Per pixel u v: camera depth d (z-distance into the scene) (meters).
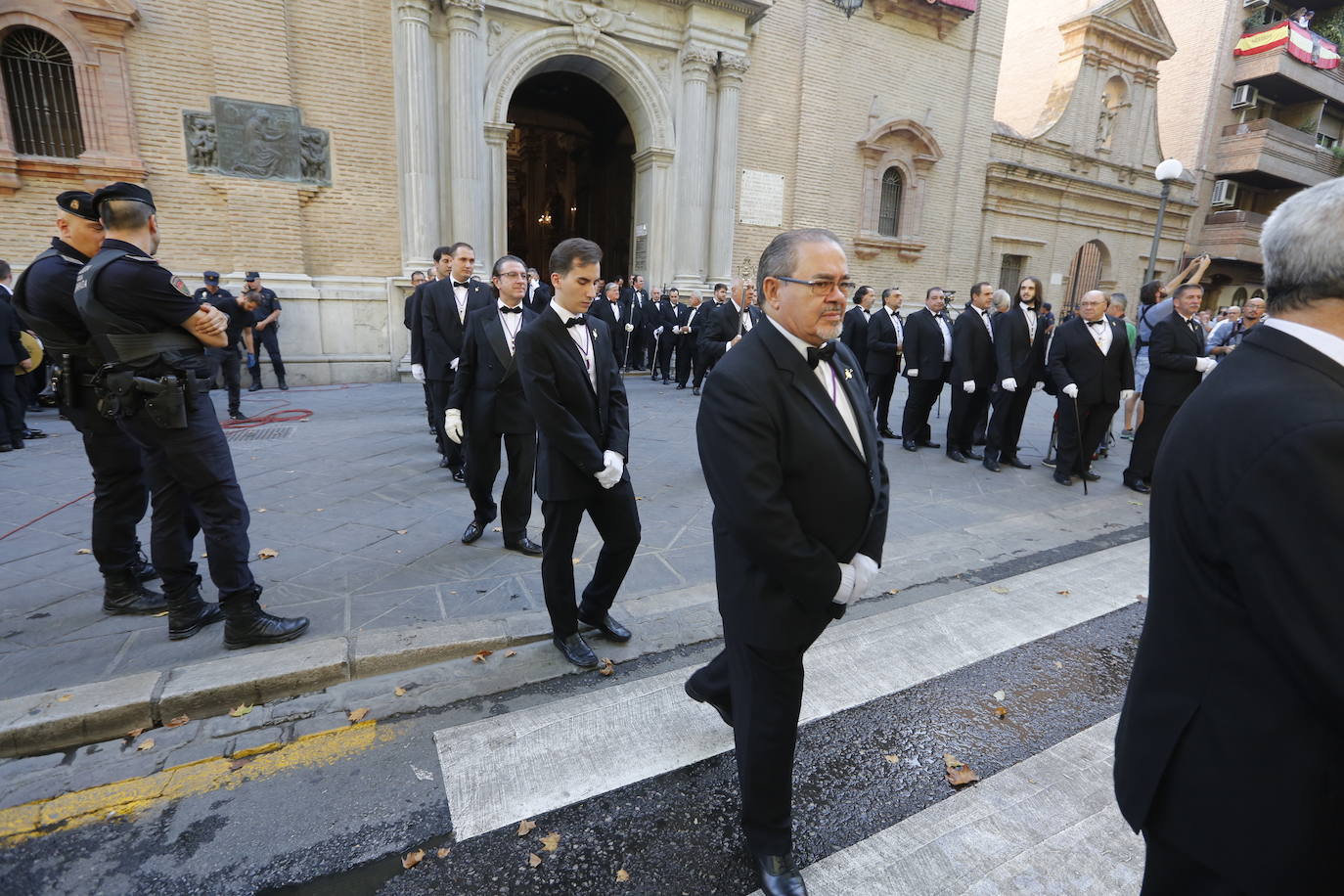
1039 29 20.38
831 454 1.70
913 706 2.73
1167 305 7.53
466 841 2.00
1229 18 21.83
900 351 7.79
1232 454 0.96
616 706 2.64
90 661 2.72
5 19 8.12
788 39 13.43
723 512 1.65
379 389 9.98
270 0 9.28
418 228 10.49
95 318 2.50
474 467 4.05
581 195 19.20
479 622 3.13
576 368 2.77
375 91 10.19
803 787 2.26
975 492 5.90
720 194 12.87
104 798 2.12
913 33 14.90
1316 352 0.99
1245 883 1.00
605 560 2.97
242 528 2.80
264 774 2.25
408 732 2.48
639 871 1.91
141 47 8.81
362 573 3.67
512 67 10.80
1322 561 0.86
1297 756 0.95
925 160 15.57
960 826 2.10
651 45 11.95
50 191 8.71
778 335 1.74
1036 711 2.72
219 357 7.44
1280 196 25.12
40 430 6.90
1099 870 1.93
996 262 17.61
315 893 1.81
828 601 1.67
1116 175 19.48
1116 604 3.74
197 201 9.40
